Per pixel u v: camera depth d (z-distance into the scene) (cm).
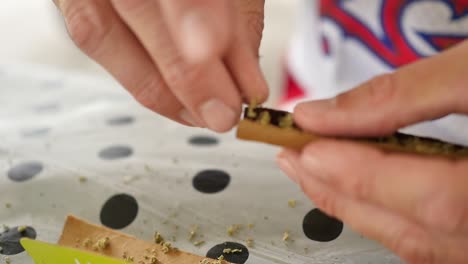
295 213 32
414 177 22
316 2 55
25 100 46
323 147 24
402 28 48
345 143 24
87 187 34
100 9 27
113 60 28
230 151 36
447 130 43
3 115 43
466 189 22
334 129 25
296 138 25
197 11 20
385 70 51
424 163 23
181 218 32
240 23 26
